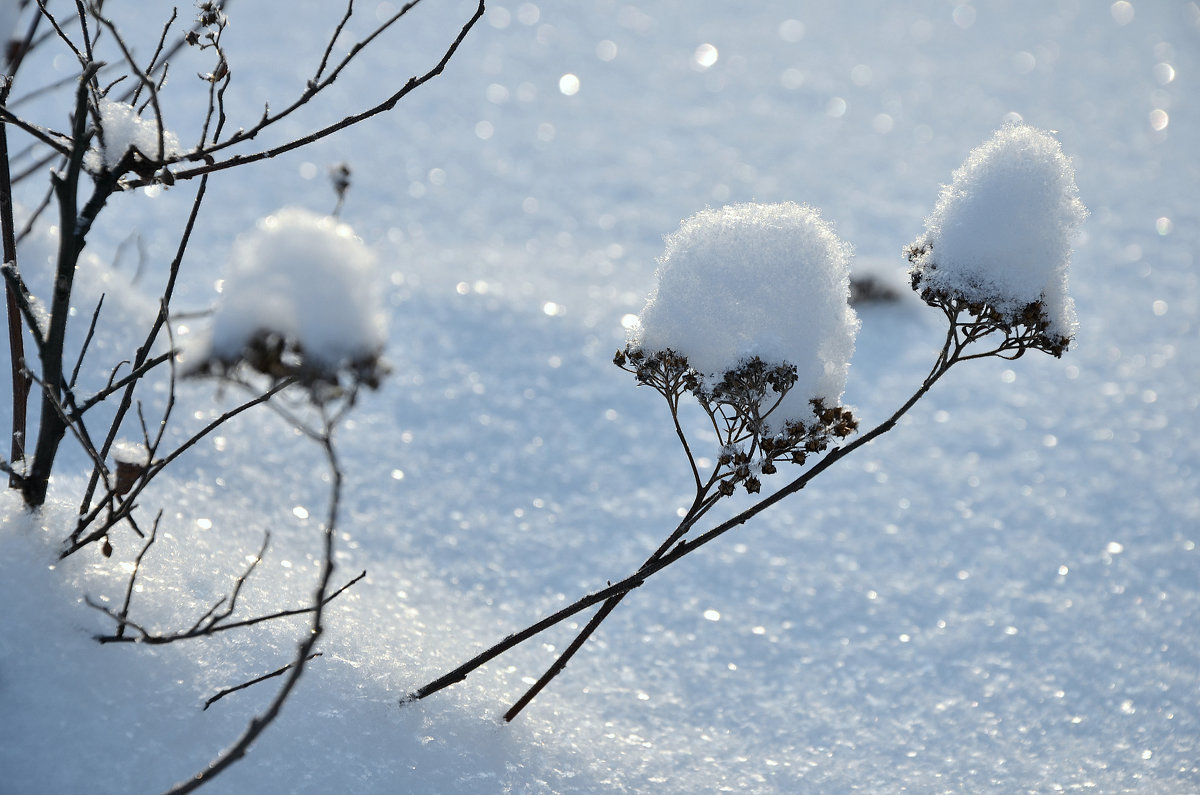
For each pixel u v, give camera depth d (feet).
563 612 5.98
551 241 19.01
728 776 7.15
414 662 6.89
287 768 5.37
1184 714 8.41
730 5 40.65
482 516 10.50
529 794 6.00
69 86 19.53
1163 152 26.20
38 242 10.44
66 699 5.20
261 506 9.35
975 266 5.57
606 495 11.30
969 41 37.47
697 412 13.08
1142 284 18.29
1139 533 11.27
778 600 9.84
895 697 8.60
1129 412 13.93
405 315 14.16
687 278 5.78
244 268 3.96
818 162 24.93
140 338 10.44
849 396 14.12
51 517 6.13
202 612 6.20
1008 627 9.62
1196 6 42.57
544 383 13.14
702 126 27.27
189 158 5.49
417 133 23.89
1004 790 7.43
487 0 36.65
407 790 5.60
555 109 27.27
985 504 11.76
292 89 24.81
